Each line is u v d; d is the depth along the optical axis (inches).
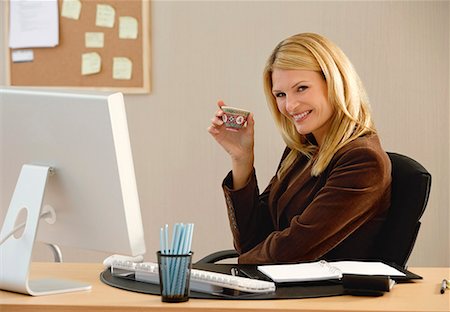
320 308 72.9
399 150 176.6
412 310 72.4
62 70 185.5
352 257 111.0
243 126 126.3
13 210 82.9
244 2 180.2
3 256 82.4
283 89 117.0
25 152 83.9
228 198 128.7
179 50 182.4
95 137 78.6
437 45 174.9
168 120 183.3
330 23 177.9
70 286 84.2
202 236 183.2
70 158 80.8
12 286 81.4
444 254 176.6
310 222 108.2
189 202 183.3
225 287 79.5
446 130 175.3
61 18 184.7
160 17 182.5
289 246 108.1
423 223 176.9
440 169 176.1
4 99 83.8
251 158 128.6
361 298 78.2
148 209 184.5
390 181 110.5
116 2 182.9
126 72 183.2
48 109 81.0
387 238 109.0
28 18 186.4
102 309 74.9
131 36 182.5
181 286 76.0
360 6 176.7
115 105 78.2
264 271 87.3
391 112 176.6
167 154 183.5
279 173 127.2
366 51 176.7
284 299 77.4
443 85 175.0
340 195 108.2
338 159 112.7
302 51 115.6
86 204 81.4
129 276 89.7
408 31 175.5
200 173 182.9
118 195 78.8
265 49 179.9
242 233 128.6
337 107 114.8
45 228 86.4
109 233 80.9
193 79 182.1
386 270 88.9
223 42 181.0
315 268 89.0
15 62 187.9
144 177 184.5
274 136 180.4
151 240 184.5
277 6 179.5
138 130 184.2
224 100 181.3
